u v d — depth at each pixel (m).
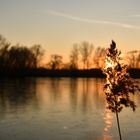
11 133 32.94
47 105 56.44
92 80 147.88
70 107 54.03
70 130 34.62
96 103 59.81
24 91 83.69
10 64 159.50
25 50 163.25
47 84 113.44
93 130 34.72
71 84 115.88
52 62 171.75
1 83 114.00
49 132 33.50
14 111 48.66
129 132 33.84
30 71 165.75
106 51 15.83
